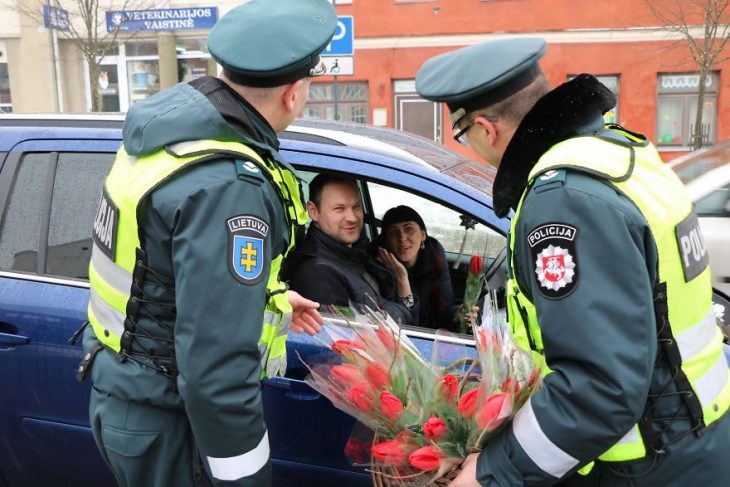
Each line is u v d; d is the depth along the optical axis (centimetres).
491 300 176
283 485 213
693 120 1459
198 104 150
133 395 156
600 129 140
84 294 219
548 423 125
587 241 123
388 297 238
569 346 122
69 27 1400
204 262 138
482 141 148
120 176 156
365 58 1509
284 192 159
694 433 136
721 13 1308
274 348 162
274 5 158
